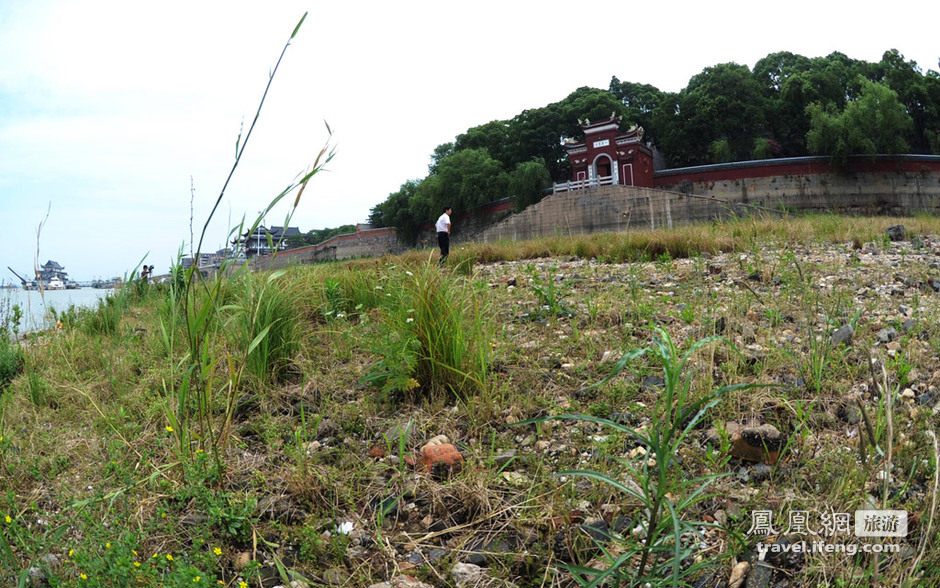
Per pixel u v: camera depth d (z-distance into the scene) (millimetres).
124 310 7246
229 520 2570
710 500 2527
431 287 4066
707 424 3137
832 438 2910
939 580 1967
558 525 2453
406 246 66750
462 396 3762
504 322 5227
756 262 7441
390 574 2326
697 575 2143
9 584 2182
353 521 2654
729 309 5168
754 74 72250
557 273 9266
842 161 47844
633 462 2795
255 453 3264
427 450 3029
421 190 65438
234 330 4379
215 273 3857
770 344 4078
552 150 67438
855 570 2061
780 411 3182
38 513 2754
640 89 73812
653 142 70500
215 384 4008
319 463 3078
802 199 48750
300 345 4629
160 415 3711
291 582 2271
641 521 2400
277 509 2736
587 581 2145
